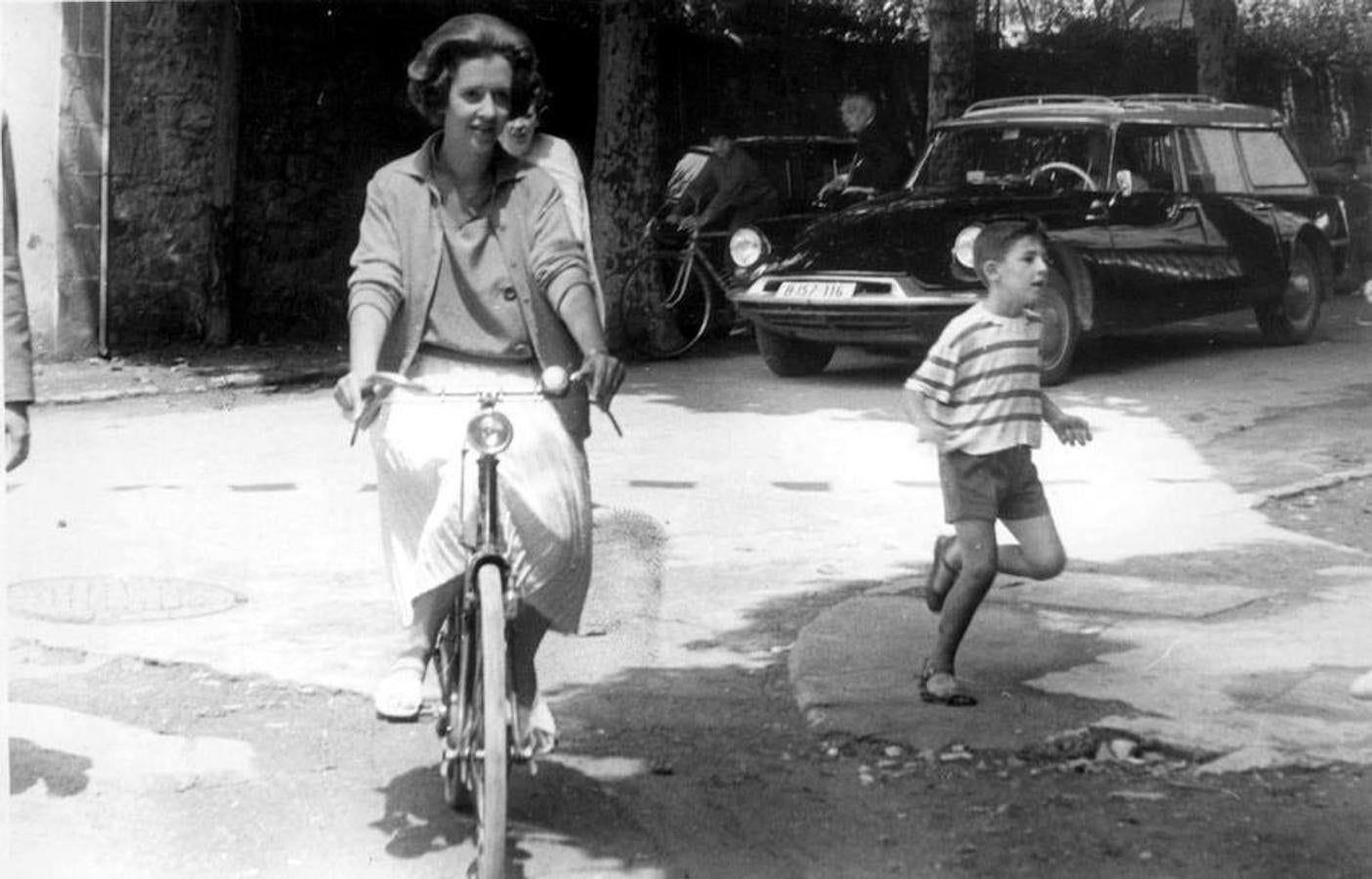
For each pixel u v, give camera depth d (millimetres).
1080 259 15164
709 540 9594
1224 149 17125
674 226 18297
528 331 5180
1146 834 5410
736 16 21812
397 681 4941
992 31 26859
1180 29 28016
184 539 9484
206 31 17391
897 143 22891
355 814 5586
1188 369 16391
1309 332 18250
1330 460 12000
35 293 16656
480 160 5121
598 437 12930
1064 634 7547
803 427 13414
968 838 5406
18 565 8844
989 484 6500
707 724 6551
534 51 5164
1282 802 5668
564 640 7641
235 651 7367
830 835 5441
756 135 22047
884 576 8844
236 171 17656
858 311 14719
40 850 5238
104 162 16922
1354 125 30609
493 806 4492
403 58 19078
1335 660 7125
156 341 17484
